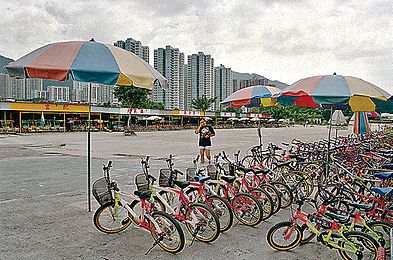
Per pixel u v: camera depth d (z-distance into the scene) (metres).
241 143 23.62
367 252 4.07
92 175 10.23
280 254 4.50
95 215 5.11
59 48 5.00
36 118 44.22
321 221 4.27
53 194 7.66
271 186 6.05
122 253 4.48
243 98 8.46
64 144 22.45
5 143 23.22
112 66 4.79
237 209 5.56
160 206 4.96
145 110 51.97
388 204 4.53
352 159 7.84
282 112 70.56
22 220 5.77
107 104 50.97
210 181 5.60
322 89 5.86
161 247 4.61
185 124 60.28
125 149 19.02
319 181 6.15
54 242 4.82
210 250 4.61
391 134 17.14
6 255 4.39
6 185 8.66
